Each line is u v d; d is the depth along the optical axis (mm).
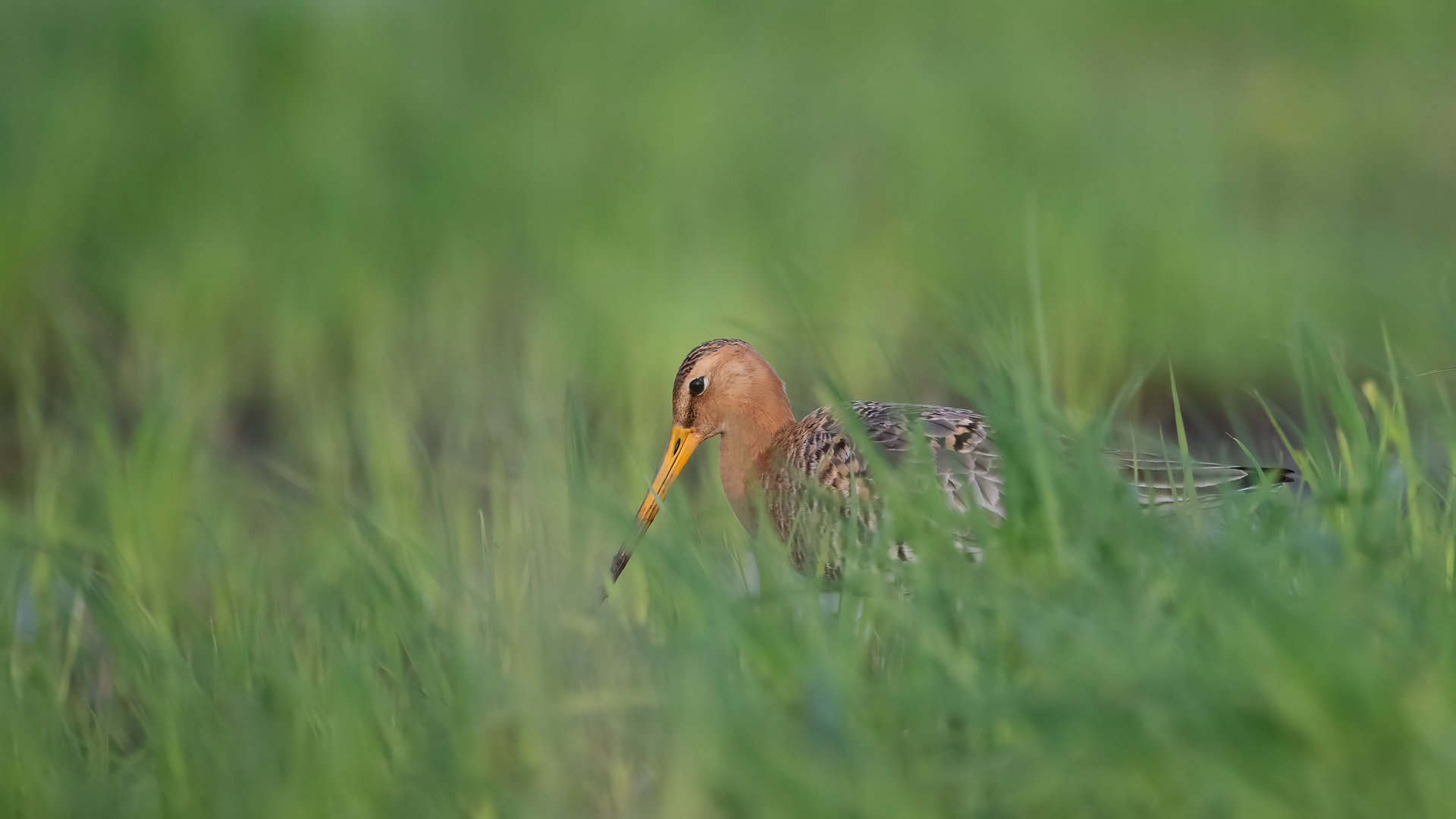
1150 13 28109
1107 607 5812
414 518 9719
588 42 20469
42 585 9031
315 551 9289
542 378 14250
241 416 14805
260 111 18328
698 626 6273
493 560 7395
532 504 8484
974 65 21984
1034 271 8141
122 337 15797
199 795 6145
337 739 6102
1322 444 7812
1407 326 14906
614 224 16844
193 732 6359
